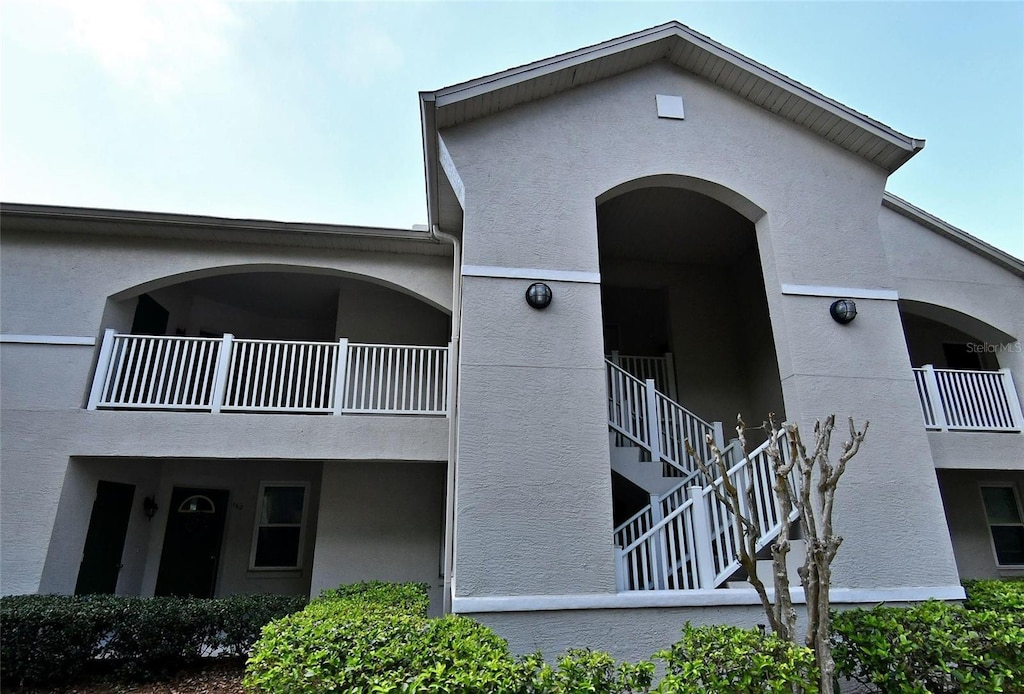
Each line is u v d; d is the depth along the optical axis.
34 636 5.43
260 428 7.37
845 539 5.60
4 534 6.62
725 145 6.91
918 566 5.61
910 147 6.88
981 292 8.70
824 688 3.22
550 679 3.02
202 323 10.43
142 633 5.69
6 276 7.46
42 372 7.20
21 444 6.93
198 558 9.53
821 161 7.08
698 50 6.98
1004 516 9.56
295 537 10.04
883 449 5.98
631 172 6.56
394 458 7.48
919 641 4.06
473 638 3.52
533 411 5.51
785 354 6.30
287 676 3.07
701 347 9.89
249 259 8.10
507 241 6.05
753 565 3.64
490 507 5.17
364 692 2.91
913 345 10.38
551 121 6.61
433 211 7.44
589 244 6.20
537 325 5.81
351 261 8.37
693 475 6.97
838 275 6.62
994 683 3.81
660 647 5.02
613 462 7.02
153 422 7.21
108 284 7.70
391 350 8.08
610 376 7.56
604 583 5.12
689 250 9.82
